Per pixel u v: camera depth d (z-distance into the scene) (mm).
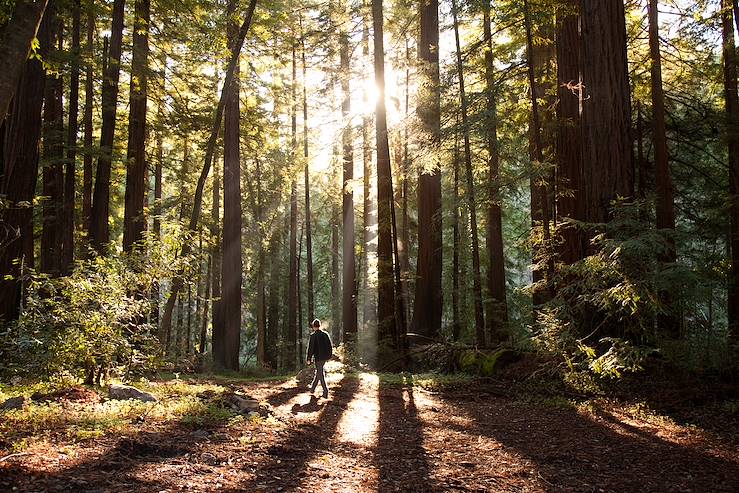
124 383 9461
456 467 6090
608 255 8922
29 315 8344
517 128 16500
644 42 17594
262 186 28031
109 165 15438
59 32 16500
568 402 9656
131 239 16062
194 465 5215
